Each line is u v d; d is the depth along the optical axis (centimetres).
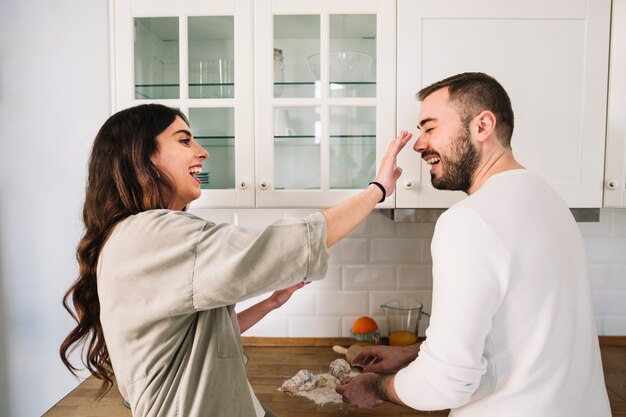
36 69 175
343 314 180
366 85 140
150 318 77
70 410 131
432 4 135
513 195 84
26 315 183
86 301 90
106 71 174
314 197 139
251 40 137
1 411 187
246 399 86
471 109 96
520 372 81
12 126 177
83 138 176
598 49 135
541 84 135
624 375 151
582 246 90
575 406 83
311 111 140
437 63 136
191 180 96
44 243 180
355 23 139
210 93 141
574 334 84
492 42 135
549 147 137
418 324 172
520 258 80
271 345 179
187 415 79
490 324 81
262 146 139
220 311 85
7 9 173
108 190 88
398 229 178
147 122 91
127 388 82
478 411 85
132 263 78
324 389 141
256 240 76
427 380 83
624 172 136
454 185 101
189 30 140
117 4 138
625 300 178
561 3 134
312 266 79
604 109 136
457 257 81
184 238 77
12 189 179
